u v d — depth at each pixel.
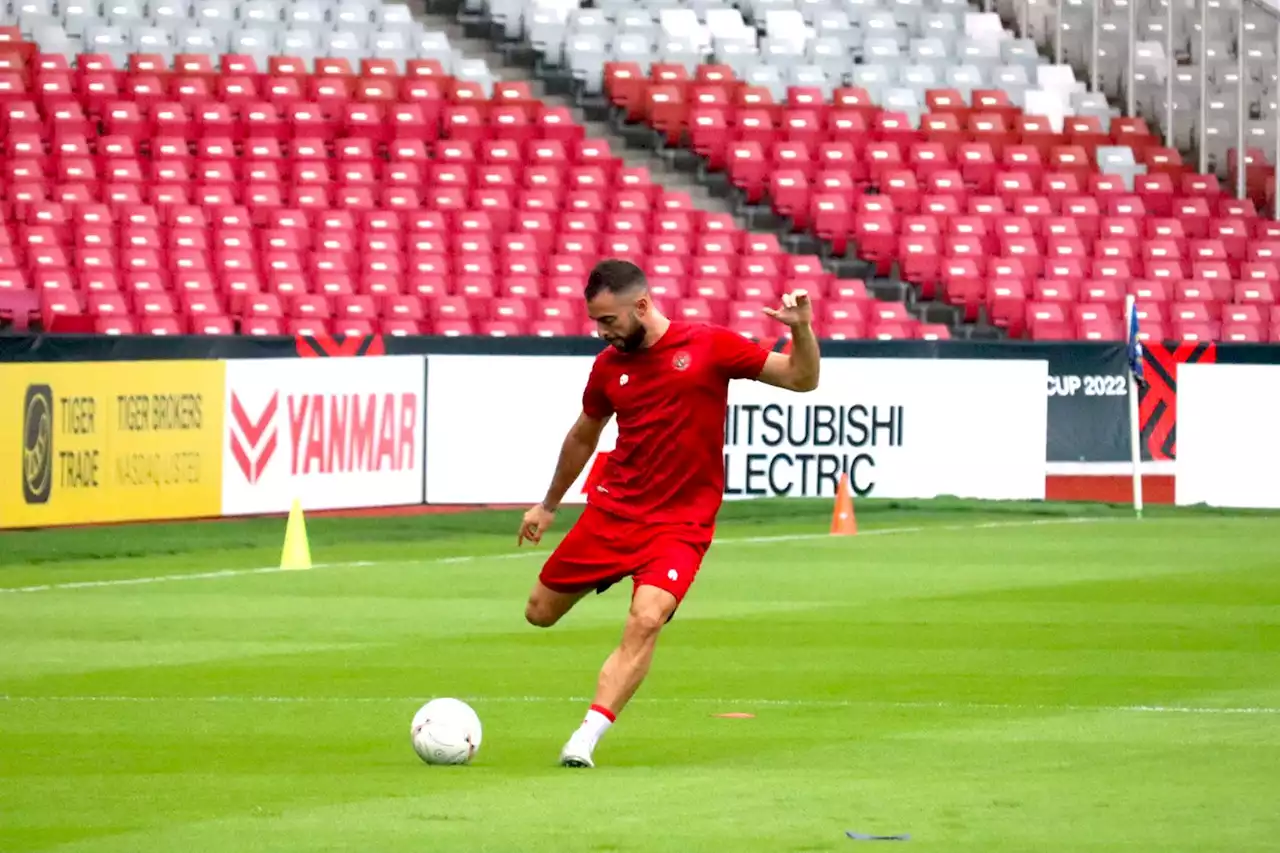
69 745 28.73
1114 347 73.56
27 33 94.50
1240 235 95.75
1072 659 38.91
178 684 34.91
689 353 27.08
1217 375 74.31
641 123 99.12
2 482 55.97
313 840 21.98
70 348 57.84
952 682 36.00
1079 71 108.88
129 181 83.94
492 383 67.44
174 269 78.62
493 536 61.62
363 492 65.06
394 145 90.38
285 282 78.81
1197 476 74.44
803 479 70.44
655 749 28.78
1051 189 97.12
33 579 50.28
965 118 101.94
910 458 71.81
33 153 85.44
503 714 32.03
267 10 99.56
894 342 71.50
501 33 103.88
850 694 34.53
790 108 99.69
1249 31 104.56
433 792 24.97
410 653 38.97
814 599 47.88
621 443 27.56
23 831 22.52
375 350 65.44
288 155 89.75
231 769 26.75
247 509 61.94
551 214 87.31
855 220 92.06
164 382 59.66
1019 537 62.91
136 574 51.56
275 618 43.91
